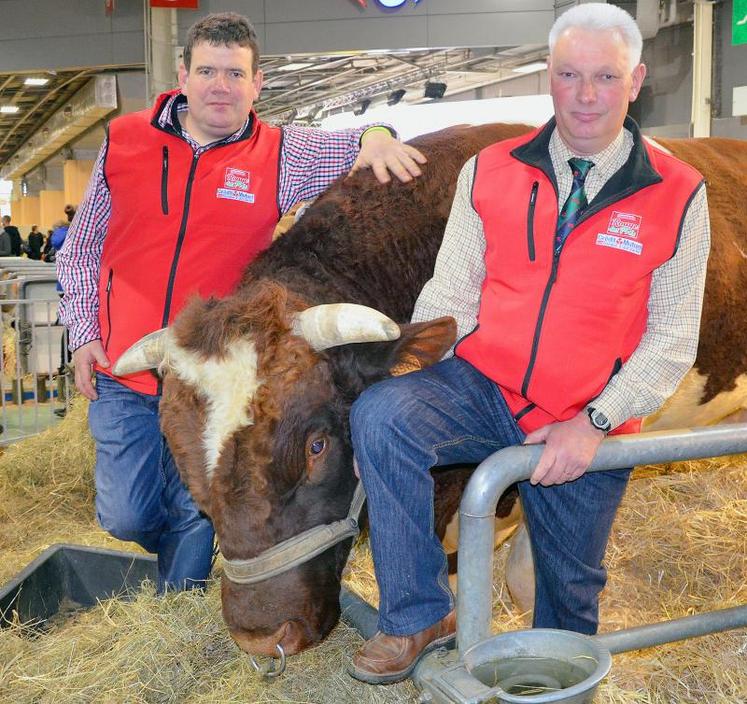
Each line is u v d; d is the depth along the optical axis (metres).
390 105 19.20
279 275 2.67
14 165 39.81
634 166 2.08
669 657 2.94
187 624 2.92
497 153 2.24
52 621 3.62
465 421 2.15
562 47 2.03
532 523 2.32
